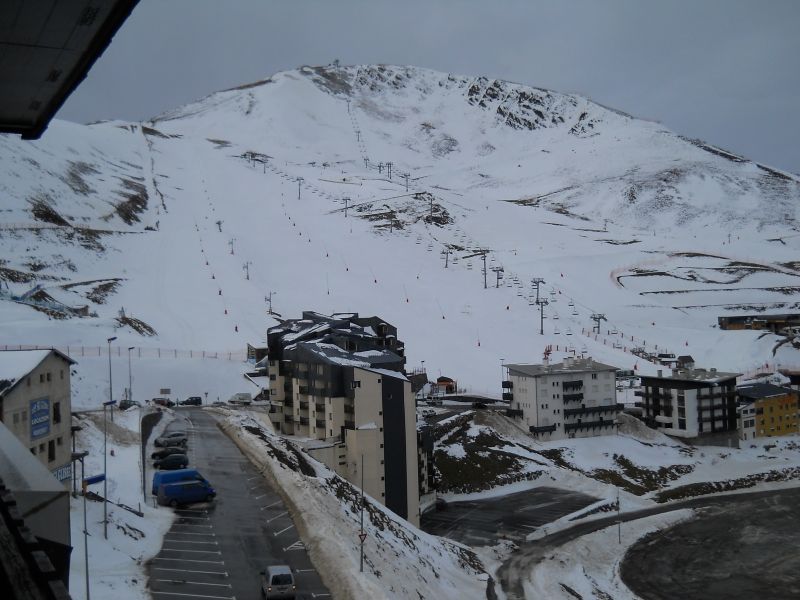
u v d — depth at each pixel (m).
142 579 40.97
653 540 88.12
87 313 150.00
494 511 95.31
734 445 132.12
